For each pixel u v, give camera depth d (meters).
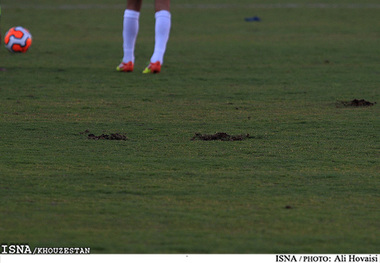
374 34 64.12
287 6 95.56
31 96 33.31
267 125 27.06
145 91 35.28
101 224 15.75
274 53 51.44
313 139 24.72
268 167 20.91
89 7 93.94
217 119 28.20
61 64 45.50
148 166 20.88
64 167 20.64
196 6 96.25
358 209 17.02
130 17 41.91
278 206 17.17
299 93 34.69
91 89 35.75
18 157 21.75
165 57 49.59
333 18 79.75
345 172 20.42
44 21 75.25
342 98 33.16
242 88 36.31
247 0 106.31
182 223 15.85
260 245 14.52
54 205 17.09
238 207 17.06
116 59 48.66
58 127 26.41
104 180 19.33
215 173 20.19
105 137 24.73
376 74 41.12
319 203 17.45
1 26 68.88
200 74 41.50
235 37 62.28
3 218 16.11
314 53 51.25
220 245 14.49
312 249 14.38
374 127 26.69
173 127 26.61
